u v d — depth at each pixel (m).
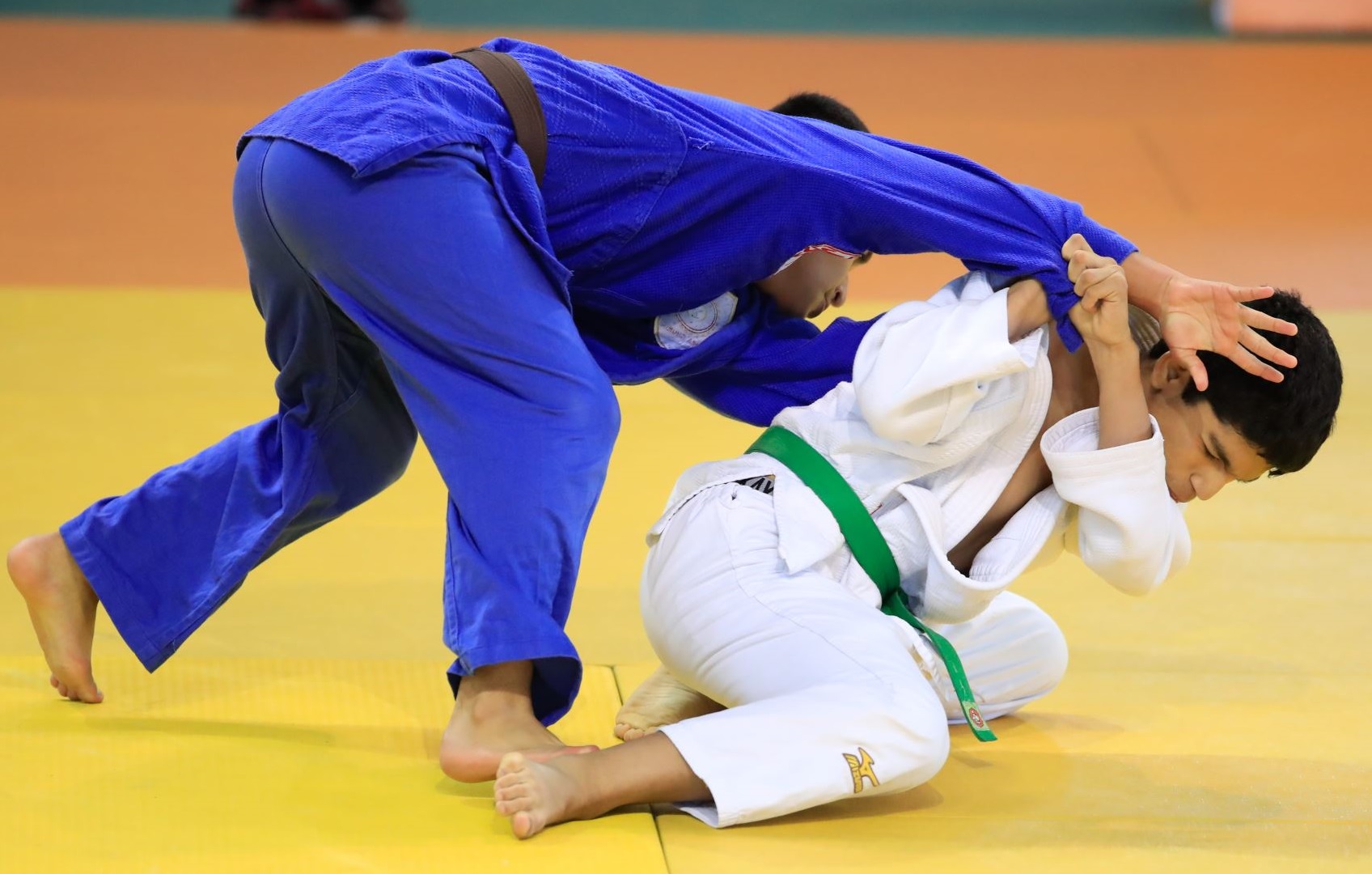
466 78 7.03
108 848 6.23
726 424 13.65
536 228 6.92
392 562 10.16
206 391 13.95
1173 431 7.28
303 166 6.70
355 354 7.44
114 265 18.44
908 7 37.66
